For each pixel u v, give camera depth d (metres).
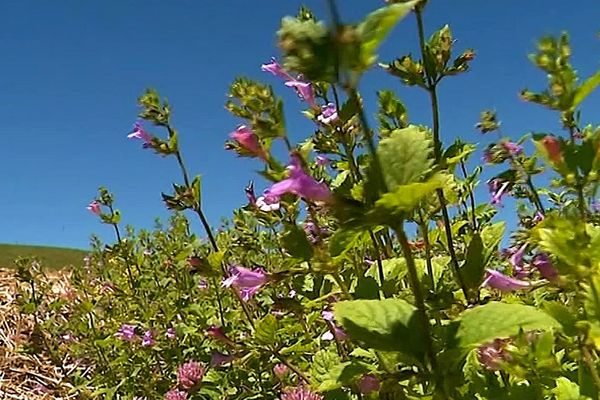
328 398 0.52
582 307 0.37
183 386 0.77
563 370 0.41
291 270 0.48
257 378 0.74
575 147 0.36
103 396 1.16
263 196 0.56
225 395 0.76
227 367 0.81
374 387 0.45
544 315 0.32
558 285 0.40
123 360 1.04
